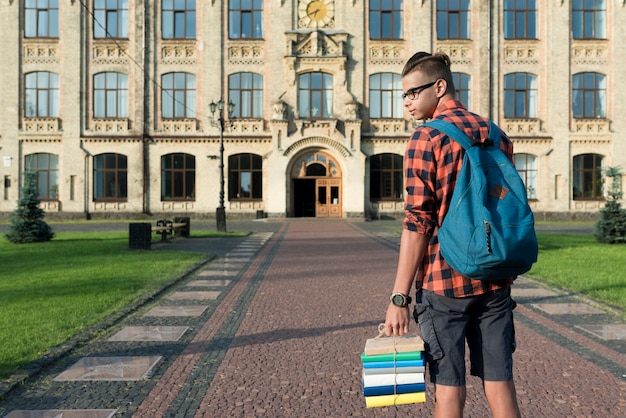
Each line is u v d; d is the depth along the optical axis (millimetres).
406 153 3184
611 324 7891
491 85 40312
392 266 14484
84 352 6613
